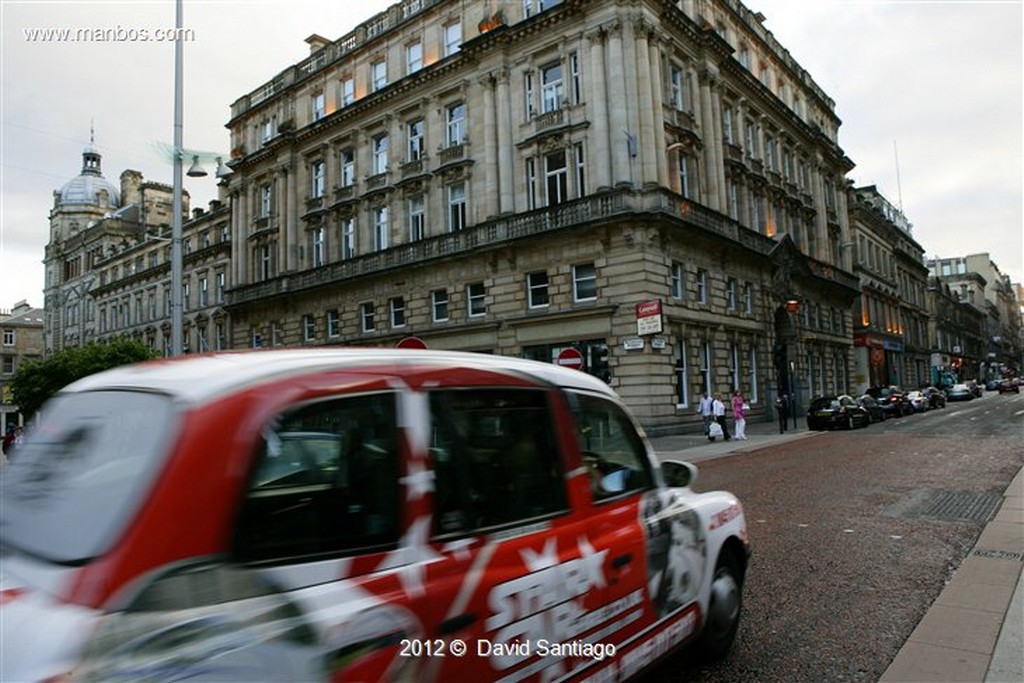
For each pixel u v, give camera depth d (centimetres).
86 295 7062
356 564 220
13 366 8388
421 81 3366
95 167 8488
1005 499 997
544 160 2897
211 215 5069
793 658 449
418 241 3262
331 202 3900
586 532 316
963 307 10644
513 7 3078
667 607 371
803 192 4347
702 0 3378
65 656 163
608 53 2695
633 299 2528
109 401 241
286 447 217
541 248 2798
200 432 202
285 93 4272
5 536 220
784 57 4328
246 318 4425
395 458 243
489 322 2931
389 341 3394
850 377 4781
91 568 181
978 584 597
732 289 3186
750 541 787
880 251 6431
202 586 186
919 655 445
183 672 174
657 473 402
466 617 243
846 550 733
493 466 281
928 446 1850
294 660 193
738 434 2444
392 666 215
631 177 2608
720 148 3241
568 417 334
